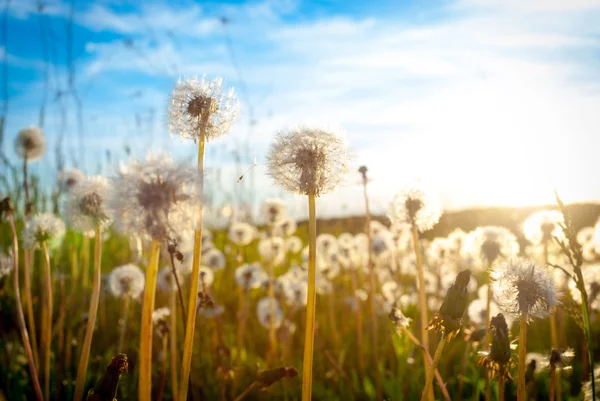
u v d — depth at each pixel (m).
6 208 0.44
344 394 0.68
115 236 1.02
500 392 0.35
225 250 1.18
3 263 0.58
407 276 1.14
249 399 0.67
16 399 0.54
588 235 0.96
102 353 0.70
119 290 0.61
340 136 0.34
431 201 0.46
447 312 0.32
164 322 0.52
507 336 0.34
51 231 0.49
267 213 0.95
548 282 0.35
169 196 0.28
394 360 0.72
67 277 0.82
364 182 0.59
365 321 0.94
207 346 0.74
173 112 0.33
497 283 0.36
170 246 0.41
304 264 1.01
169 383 0.64
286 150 0.33
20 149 0.74
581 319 0.38
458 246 0.90
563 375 0.64
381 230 0.98
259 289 1.07
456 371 0.69
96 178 0.40
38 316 0.69
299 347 0.85
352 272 0.81
